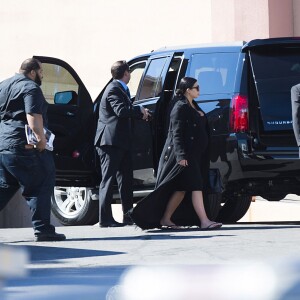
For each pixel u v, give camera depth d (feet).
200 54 86.17
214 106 83.56
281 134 82.28
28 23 173.27
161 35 156.04
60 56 169.37
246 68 83.41
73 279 11.63
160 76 88.02
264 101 82.58
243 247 64.34
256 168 82.28
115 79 84.79
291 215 112.27
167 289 10.28
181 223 79.56
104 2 163.43
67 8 168.14
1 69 176.45
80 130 92.63
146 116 83.82
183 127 77.71
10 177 71.51
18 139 69.46
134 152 89.66
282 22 142.20
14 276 11.21
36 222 71.05
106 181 84.48
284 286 10.24
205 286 10.28
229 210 95.35
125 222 85.76
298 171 82.38
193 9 151.33
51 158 71.05
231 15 144.25
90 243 69.36
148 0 157.48
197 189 78.23
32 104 68.23
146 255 60.29
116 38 162.20
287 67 83.30
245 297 10.12
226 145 82.38
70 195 98.32
